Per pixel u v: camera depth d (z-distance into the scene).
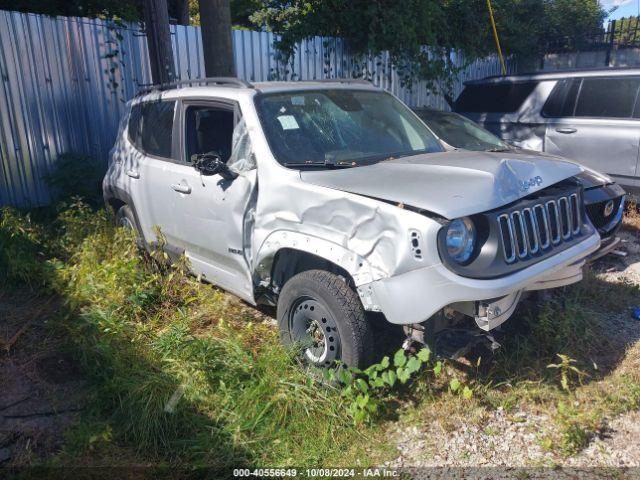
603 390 3.63
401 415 3.45
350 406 3.38
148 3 6.98
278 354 3.74
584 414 3.38
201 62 8.48
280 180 3.83
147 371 3.68
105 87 7.86
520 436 3.27
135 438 3.23
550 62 14.71
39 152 7.38
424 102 11.70
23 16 7.02
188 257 4.91
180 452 3.14
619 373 3.83
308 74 9.73
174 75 7.27
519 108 8.05
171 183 4.80
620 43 14.49
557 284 3.78
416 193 3.30
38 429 3.35
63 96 7.49
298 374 3.60
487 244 3.29
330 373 3.44
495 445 3.21
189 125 4.80
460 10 11.71
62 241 5.89
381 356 3.95
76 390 3.71
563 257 3.65
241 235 4.14
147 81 8.25
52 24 7.27
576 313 4.27
